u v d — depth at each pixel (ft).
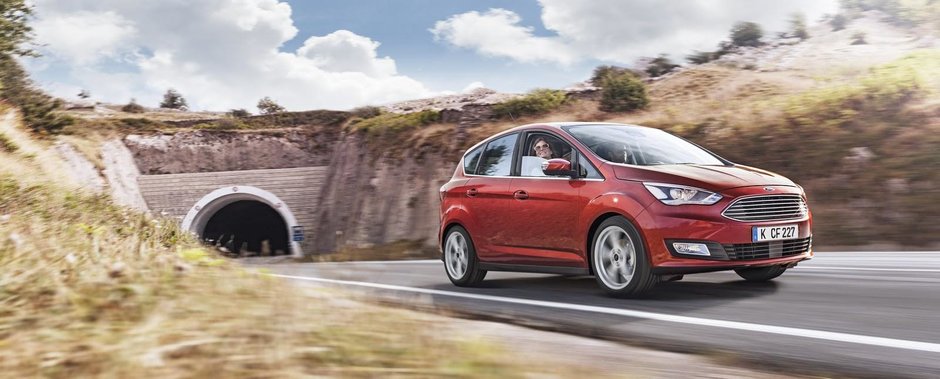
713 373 11.87
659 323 17.21
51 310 11.67
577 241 22.45
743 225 19.93
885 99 53.72
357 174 123.13
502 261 25.41
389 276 32.60
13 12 82.58
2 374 8.41
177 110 241.96
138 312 11.50
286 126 181.98
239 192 140.15
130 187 142.61
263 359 8.81
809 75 111.55
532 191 24.11
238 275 15.17
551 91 111.24
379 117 133.49
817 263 29.58
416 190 99.25
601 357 12.92
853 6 152.15
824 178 47.50
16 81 91.40
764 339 14.92
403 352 9.61
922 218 39.58
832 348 13.84
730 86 111.55
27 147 67.15
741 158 55.06
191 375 8.21
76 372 8.43
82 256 15.75
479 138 97.96
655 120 74.49
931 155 43.78
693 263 19.86
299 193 145.59
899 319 16.47
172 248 25.12
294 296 12.95
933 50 66.33
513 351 10.57
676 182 20.51
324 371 8.57
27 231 19.35
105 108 231.09
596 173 22.26
